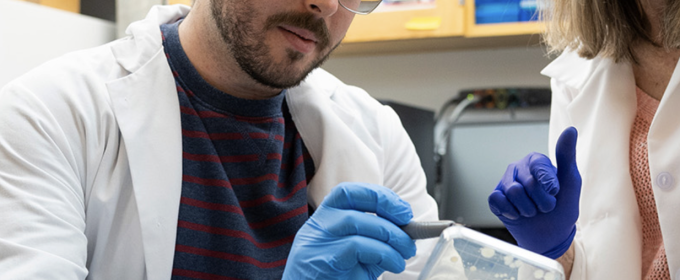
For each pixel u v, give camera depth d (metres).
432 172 2.12
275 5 0.90
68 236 0.83
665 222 0.95
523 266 0.70
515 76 2.23
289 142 1.09
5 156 0.84
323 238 0.83
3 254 0.79
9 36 1.32
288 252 1.00
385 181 1.16
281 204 1.01
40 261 0.79
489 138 2.04
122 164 0.93
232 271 0.94
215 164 0.97
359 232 0.81
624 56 1.07
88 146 0.90
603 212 1.05
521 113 2.05
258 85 0.99
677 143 0.96
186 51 1.00
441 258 0.71
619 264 1.01
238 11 0.91
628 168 1.04
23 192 0.82
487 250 0.70
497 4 1.97
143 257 0.91
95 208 0.90
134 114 0.94
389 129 1.19
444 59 2.29
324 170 1.07
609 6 1.05
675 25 0.95
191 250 0.93
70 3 1.66
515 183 0.96
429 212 1.17
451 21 1.99
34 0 1.54
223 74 0.98
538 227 0.98
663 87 1.04
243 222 0.96
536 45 2.19
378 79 2.36
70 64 0.97
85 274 0.85
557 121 1.21
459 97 2.18
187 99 0.98
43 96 0.89
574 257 1.09
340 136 1.09
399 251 0.81
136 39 1.03
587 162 1.08
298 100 1.10
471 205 2.02
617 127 1.06
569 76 1.19
